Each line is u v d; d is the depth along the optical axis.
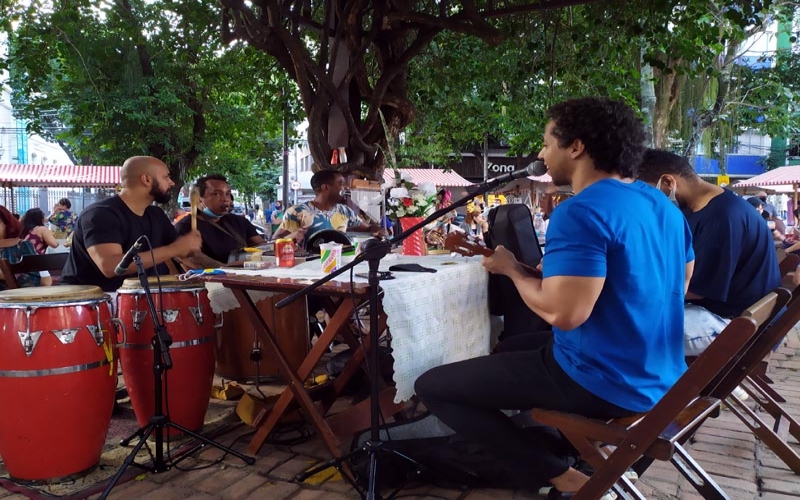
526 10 5.50
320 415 2.72
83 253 3.41
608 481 1.72
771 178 17.73
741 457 2.84
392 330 2.28
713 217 2.88
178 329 2.93
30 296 2.43
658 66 6.61
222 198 4.39
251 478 2.63
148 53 12.29
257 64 9.37
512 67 8.55
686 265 2.09
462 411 2.11
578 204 1.72
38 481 2.55
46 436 2.48
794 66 17.67
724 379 2.01
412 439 2.50
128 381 2.98
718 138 14.17
